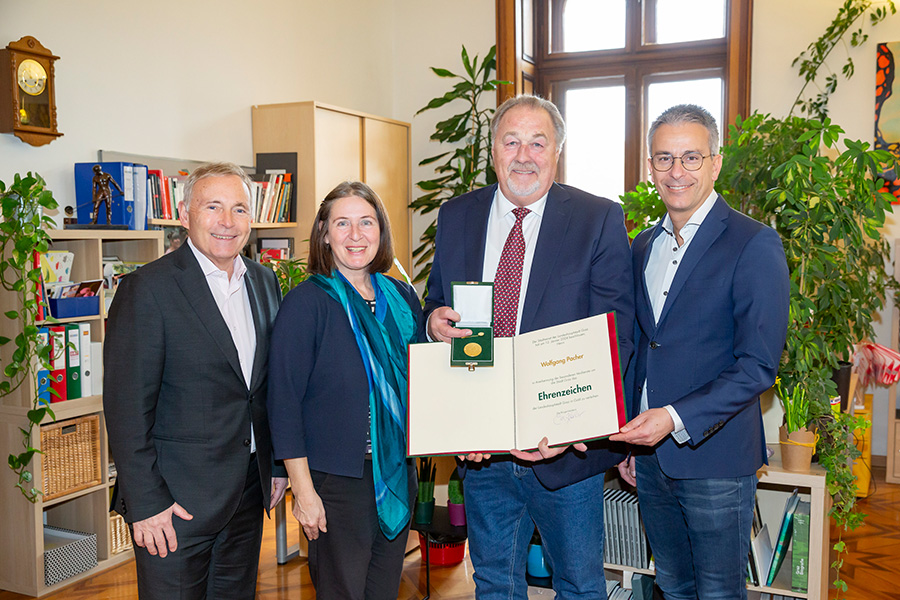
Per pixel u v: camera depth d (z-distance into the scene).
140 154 4.20
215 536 1.93
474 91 5.91
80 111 3.85
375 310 2.05
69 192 3.81
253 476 2.03
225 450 1.90
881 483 4.70
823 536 2.48
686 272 1.94
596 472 1.90
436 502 3.31
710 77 5.83
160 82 4.34
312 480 1.94
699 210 1.96
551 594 2.97
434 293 2.17
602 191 6.29
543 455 1.74
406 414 1.85
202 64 4.64
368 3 6.27
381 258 2.07
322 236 2.01
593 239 1.91
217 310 1.91
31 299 3.25
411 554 3.60
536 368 1.79
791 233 2.63
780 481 2.46
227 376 1.90
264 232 5.10
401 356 2.02
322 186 5.07
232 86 4.89
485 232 2.05
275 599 3.12
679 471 1.94
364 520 1.94
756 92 5.36
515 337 1.84
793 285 2.44
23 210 3.18
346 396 1.92
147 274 1.86
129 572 3.53
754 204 2.75
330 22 5.82
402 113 6.63
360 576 1.94
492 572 2.04
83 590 3.33
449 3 6.34
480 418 1.82
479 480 2.03
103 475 3.57
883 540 3.73
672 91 5.96
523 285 1.96
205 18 4.65
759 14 5.30
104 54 3.98
